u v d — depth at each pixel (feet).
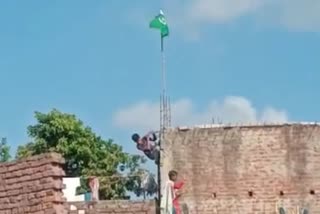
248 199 133.49
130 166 198.39
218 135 134.72
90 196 144.25
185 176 133.59
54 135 197.47
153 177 133.18
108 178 178.40
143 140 134.62
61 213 62.13
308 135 134.62
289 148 134.21
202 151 134.31
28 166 63.36
